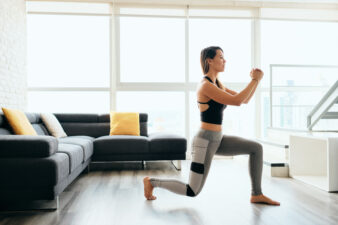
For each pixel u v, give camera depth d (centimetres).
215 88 180
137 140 352
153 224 172
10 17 391
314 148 316
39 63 464
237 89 487
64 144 266
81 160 268
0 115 268
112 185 274
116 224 172
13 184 186
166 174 330
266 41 497
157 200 222
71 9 456
